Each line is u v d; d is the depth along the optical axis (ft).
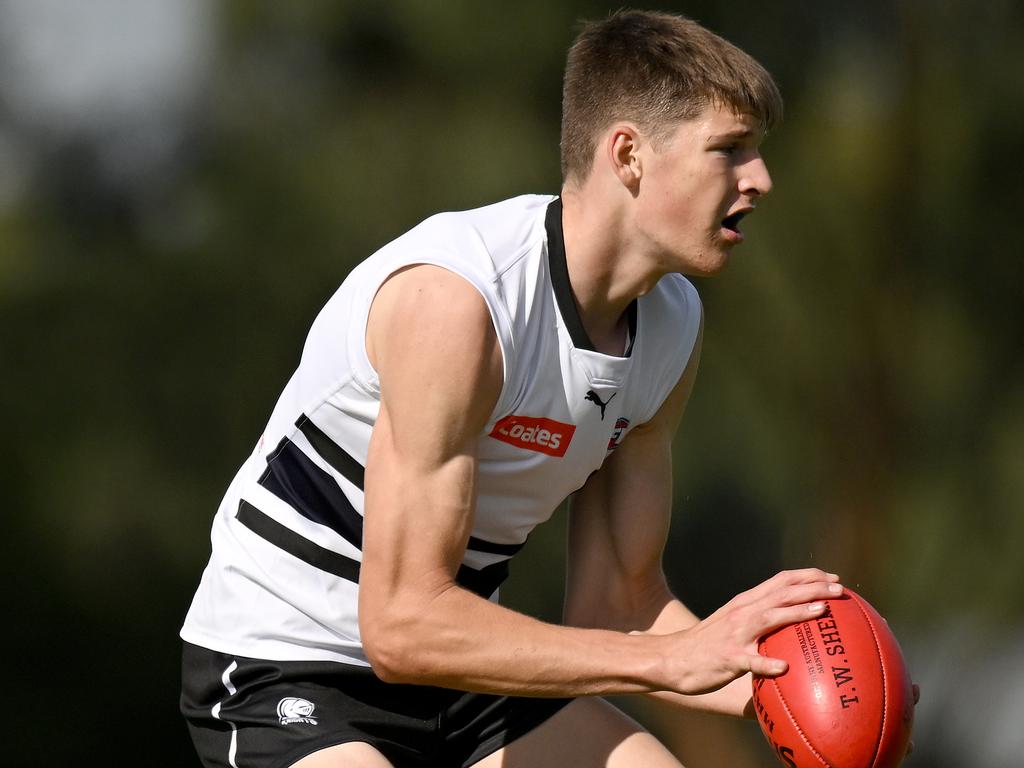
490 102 93.56
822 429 102.17
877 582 104.22
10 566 115.44
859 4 94.94
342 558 33.99
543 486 34.58
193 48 101.76
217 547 35.55
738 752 106.01
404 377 30.73
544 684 30.53
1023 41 95.40
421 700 35.73
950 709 114.62
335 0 93.15
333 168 95.04
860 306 99.19
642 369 35.47
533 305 32.45
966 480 103.71
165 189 106.22
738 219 33.19
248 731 33.83
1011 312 99.14
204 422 105.70
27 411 107.55
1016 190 95.71
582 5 89.92
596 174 32.91
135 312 104.17
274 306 100.89
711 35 33.12
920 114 95.71
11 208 111.34
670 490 38.73
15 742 125.29
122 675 125.29
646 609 39.01
